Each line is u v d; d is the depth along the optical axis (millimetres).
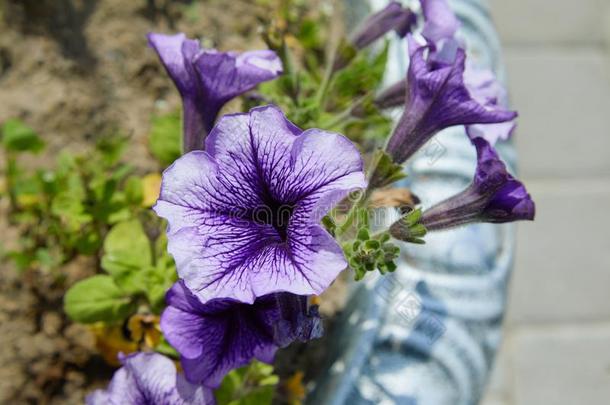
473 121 350
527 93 785
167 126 457
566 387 690
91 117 552
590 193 756
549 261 730
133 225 448
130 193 482
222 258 301
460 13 503
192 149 370
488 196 345
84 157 523
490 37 511
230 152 306
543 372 692
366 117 417
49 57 558
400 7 426
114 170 533
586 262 733
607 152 774
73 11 570
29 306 497
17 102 543
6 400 477
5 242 511
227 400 411
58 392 485
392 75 482
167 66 360
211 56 348
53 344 491
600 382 694
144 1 583
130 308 441
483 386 432
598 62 803
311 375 486
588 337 705
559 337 703
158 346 428
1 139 533
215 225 305
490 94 392
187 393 365
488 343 435
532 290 719
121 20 577
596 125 783
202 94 361
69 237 499
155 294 425
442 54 373
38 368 486
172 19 586
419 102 351
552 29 807
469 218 355
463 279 436
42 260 500
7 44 554
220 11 594
